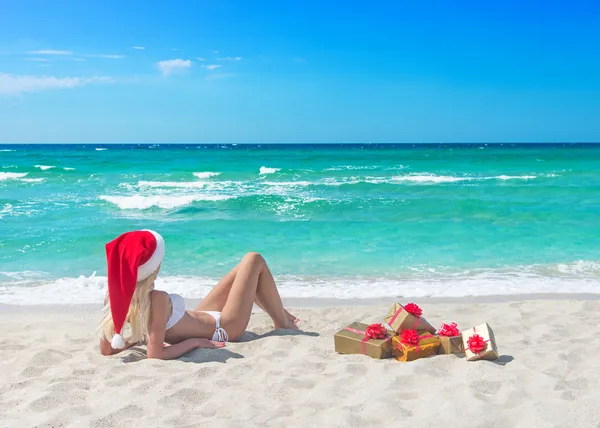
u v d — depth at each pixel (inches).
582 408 130.6
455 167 1357.0
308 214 613.9
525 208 632.4
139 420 132.6
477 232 503.2
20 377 164.9
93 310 272.5
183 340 188.2
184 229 519.8
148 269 170.2
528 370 158.4
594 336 199.0
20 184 941.8
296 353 183.5
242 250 429.7
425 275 353.4
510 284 327.6
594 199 717.3
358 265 382.3
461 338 176.6
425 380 154.2
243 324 197.3
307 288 321.1
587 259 396.8
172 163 1488.7
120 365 171.5
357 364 166.7
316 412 136.2
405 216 594.9
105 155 2053.4
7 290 313.4
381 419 130.5
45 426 129.9
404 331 178.1
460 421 127.3
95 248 435.5
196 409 139.4
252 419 132.8
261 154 2225.6
